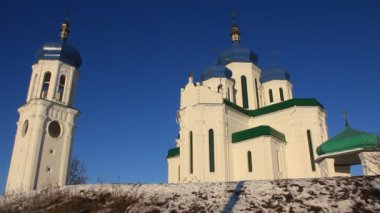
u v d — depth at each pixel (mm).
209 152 35469
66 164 41812
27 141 39938
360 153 22844
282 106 40688
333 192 15094
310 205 14188
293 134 38719
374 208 13367
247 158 35719
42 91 43531
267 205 14609
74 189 18781
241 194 16016
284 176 36000
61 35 48938
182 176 35562
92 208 15625
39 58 45500
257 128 36312
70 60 46625
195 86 39000
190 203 15523
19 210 16969
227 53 51719
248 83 49312
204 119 36750
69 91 45312
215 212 14383
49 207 16438
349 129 25047
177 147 44000
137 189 17688
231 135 37844
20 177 38094
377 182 15547
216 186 17453
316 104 39531
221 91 41531
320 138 37906
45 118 41406
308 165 36781
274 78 48969
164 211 14797
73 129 44312
